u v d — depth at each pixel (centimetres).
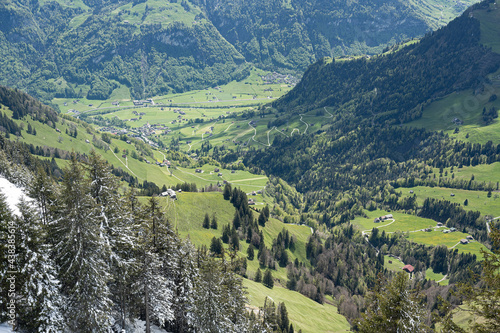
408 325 3641
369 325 4003
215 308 5878
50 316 4291
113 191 5206
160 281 5616
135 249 5169
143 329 5975
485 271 3114
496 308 2988
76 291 4456
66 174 4428
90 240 4522
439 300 3475
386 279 4350
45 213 4922
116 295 5588
